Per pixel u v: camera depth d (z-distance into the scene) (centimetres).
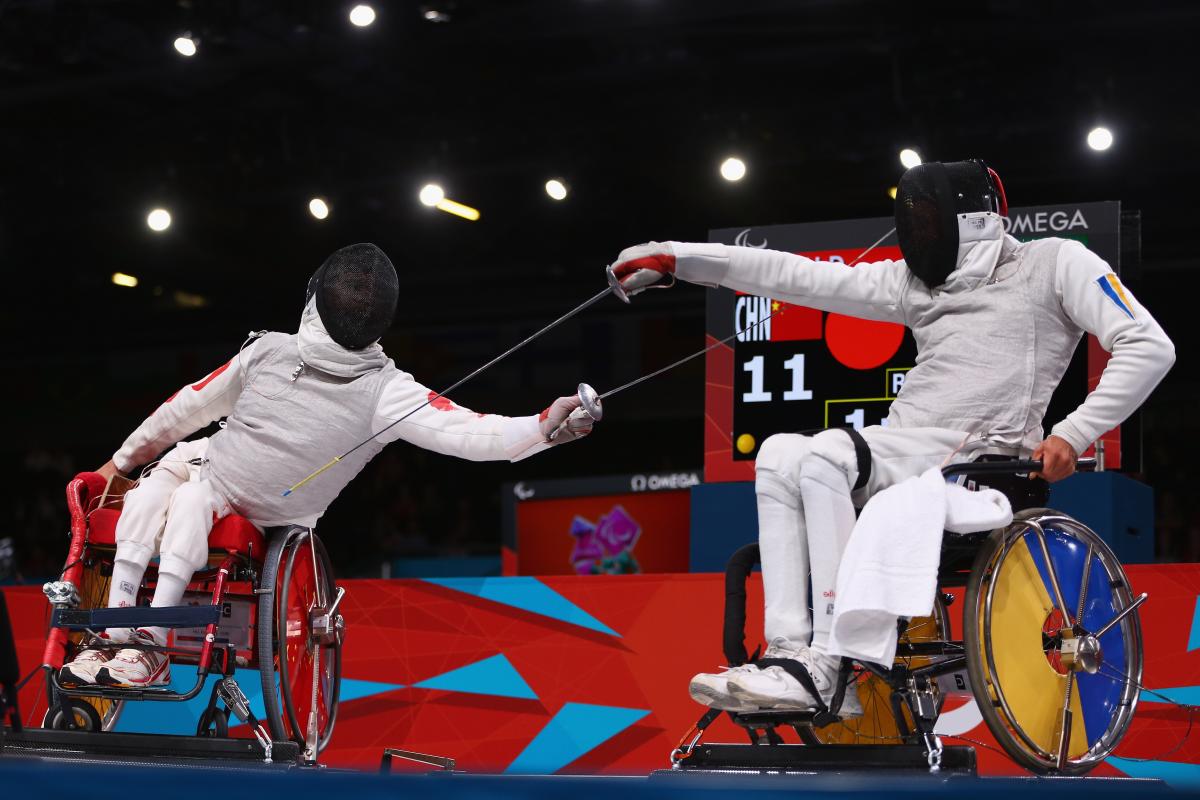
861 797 195
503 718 518
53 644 399
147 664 414
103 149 1270
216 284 1609
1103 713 353
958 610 457
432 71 1136
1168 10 966
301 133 1241
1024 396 362
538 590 521
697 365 1662
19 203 1359
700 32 1057
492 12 1059
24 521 1741
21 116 1224
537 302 1616
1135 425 516
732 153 1172
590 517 785
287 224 1393
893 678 342
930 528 326
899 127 1115
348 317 426
